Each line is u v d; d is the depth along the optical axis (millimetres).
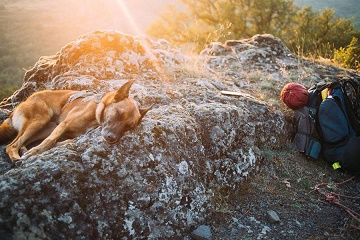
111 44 5645
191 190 3662
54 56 6410
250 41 8273
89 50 5496
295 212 4023
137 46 5840
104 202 3137
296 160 4926
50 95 4262
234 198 4137
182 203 3555
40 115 4008
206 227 3521
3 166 3506
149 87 5117
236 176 4246
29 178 2900
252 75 6715
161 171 3518
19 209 2732
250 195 4219
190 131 4039
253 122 4855
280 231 3725
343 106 4809
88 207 3039
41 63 6074
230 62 7277
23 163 3178
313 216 3986
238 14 17703
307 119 4957
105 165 3281
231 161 4293
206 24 18578
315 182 4586
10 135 4012
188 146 3969
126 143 3523
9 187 2809
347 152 4531
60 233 2826
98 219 3037
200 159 4008
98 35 5660
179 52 6977
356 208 4164
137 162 3445
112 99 3795
